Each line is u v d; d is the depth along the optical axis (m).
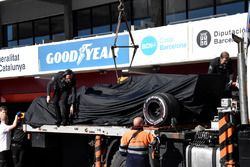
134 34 13.66
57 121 8.99
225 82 8.02
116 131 7.83
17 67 17.31
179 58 12.63
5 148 9.66
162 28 13.03
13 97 18.88
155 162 7.21
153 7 16.86
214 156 6.58
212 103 7.88
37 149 10.24
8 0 19.69
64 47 15.60
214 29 11.79
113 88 8.61
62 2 19.59
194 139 7.01
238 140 6.19
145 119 7.53
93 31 19.70
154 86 7.86
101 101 8.37
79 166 9.34
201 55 12.11
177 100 7.45
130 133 7.20
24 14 21.80
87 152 9.12
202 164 6.71
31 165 10.16
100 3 19.08
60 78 8.95
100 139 8.27
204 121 7.89
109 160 8.09
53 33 20.88
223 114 6.36
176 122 7.13
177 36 12.67
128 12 18.59
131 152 7.12
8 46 22.77
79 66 15.11
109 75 15.55
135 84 8.25
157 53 13.14
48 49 16.14
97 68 14.53
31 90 18.27
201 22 12.12
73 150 9.52
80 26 20.27
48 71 16.14
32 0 20.20
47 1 19.28
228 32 11.45
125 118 8.00
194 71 13.41
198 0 16.17
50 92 9.14
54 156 10.05
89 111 8.55
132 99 7.91
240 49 6.21
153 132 7.25
